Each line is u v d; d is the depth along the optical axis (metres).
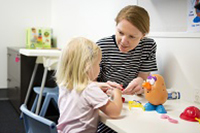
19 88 2.80
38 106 2.32
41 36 3.19
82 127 1.05
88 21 2.42
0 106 3.18
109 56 1.43
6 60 3.50
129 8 1.21
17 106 2.93
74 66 1.10
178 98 1.39
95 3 2.27
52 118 2.78
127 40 1.21
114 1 1.96
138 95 1.41
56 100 2.37
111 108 1.01
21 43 3.53
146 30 1.22
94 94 1.04
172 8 1.43
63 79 1.14
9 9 3.43
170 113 1.11
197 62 1.30
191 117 1.01
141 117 1.03
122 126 0.92
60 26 3.21
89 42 1.15
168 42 1.48
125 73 1.47
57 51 2.32
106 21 2.09
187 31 1.34
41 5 3.57
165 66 1.51
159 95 1.11
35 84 2.84
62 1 3.12
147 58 1.47
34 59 2.80
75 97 1.07
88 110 1.05
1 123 2.57
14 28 3.48
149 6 1.60
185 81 1.37
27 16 3.52
